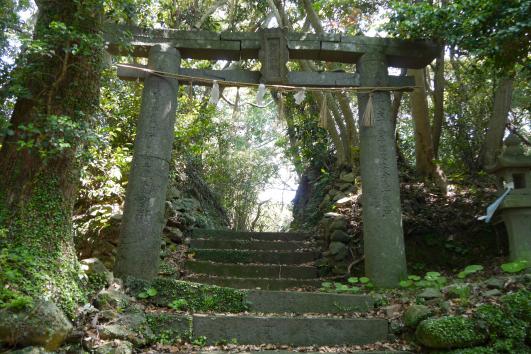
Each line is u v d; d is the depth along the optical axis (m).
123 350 3.11
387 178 5.19
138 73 5.25
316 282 5.76
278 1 9.45
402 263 4.98
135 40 5.18
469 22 4.87
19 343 2.57
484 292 3.64
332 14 9.03
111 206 6.15
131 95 7.80
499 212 4.80
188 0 10.48
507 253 6.05
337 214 7.27
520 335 3.16
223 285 5.58
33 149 3.38
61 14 3.67
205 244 6.96
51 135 3.33
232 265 6.14
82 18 3.54
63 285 3.17
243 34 5.42
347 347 3.61
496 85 8.05
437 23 5.24
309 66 9.01
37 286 2.96
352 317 3.94
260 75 5.47
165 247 6.42
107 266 5.54
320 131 10.70
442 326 3.24
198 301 4.09
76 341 2.97
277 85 5.31
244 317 3.71
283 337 3.67
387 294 4.45
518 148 4.58
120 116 7.49
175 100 5.18
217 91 5.23
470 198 7.21
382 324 3.76
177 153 8.94
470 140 8.76
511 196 4.47
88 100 3.69
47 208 3.34
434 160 7.92
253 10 11.94
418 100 7.89
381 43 5.56
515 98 8.95
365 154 5.32
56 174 3.43
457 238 6.47
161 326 3.61
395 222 5.08
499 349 3.13
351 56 5.62
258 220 18.66
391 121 5.43
